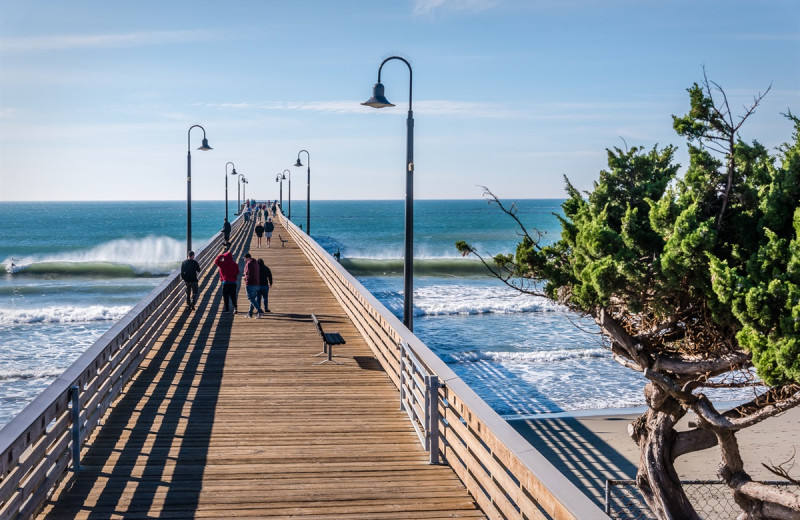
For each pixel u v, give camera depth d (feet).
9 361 79.56
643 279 29.22
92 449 27.96
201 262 89.15
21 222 531.91
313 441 29.32
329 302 71.87
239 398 36.04
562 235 33.86
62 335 96.99
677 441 34.60
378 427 31.37
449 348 93.66
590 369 80.48
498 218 538.06
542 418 61.31
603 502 43.39
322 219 550.77
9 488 18.52
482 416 21.04
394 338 38.34
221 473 25.61
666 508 33.81
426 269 205.26
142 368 42.50
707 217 30.71
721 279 25.76
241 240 155.22
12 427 19.22
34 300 148.25
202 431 30.53
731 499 45.01
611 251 30.40
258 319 61.21
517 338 100.68
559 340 99.30
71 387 25.03
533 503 17.47
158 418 32.40
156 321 49.83
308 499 23.36
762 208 30.04
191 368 42.68
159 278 191.31
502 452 19.77
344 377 40.63
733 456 32.58
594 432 57.57
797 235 26.40
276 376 40.78
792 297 24.20
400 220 528.63
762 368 24.39
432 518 22.03
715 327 30.83
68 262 216.95
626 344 31.94
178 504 22.86
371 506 22.88
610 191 35.09
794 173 28.66
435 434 26.84
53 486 23.80
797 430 59.62
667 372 33.09
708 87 29.37
